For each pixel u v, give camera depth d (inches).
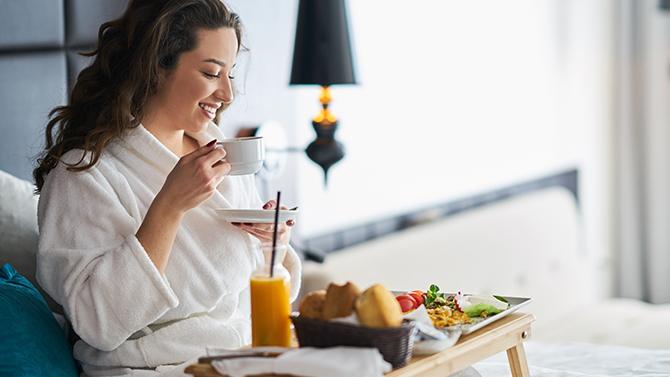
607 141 201.8
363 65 146.4
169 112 77.4
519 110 181.3
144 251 69.9
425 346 64.0
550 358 100.7
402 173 155.6
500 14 175.9
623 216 200.2
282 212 74.1
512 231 165.0
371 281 134.3
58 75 96.7
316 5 110.3
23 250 85.8
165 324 75.8
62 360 75.4
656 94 193.2
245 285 79.4
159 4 76.4
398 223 154.6
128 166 77.4
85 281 71.4
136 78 75.7
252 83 120.6
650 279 197.2
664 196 194.9
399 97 154.2
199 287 75.8
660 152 194.1
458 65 166.7
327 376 56.9
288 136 127.0
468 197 168.4
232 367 59.1
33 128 94.1
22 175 93.3
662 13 192.4
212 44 75.5
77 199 73.9
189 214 76.9
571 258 181.8
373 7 147.9
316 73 110.5
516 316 73.6
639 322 153.6
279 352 60.9
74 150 75.9
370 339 59.2
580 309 170.6
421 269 143.3
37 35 94.5
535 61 185.0
